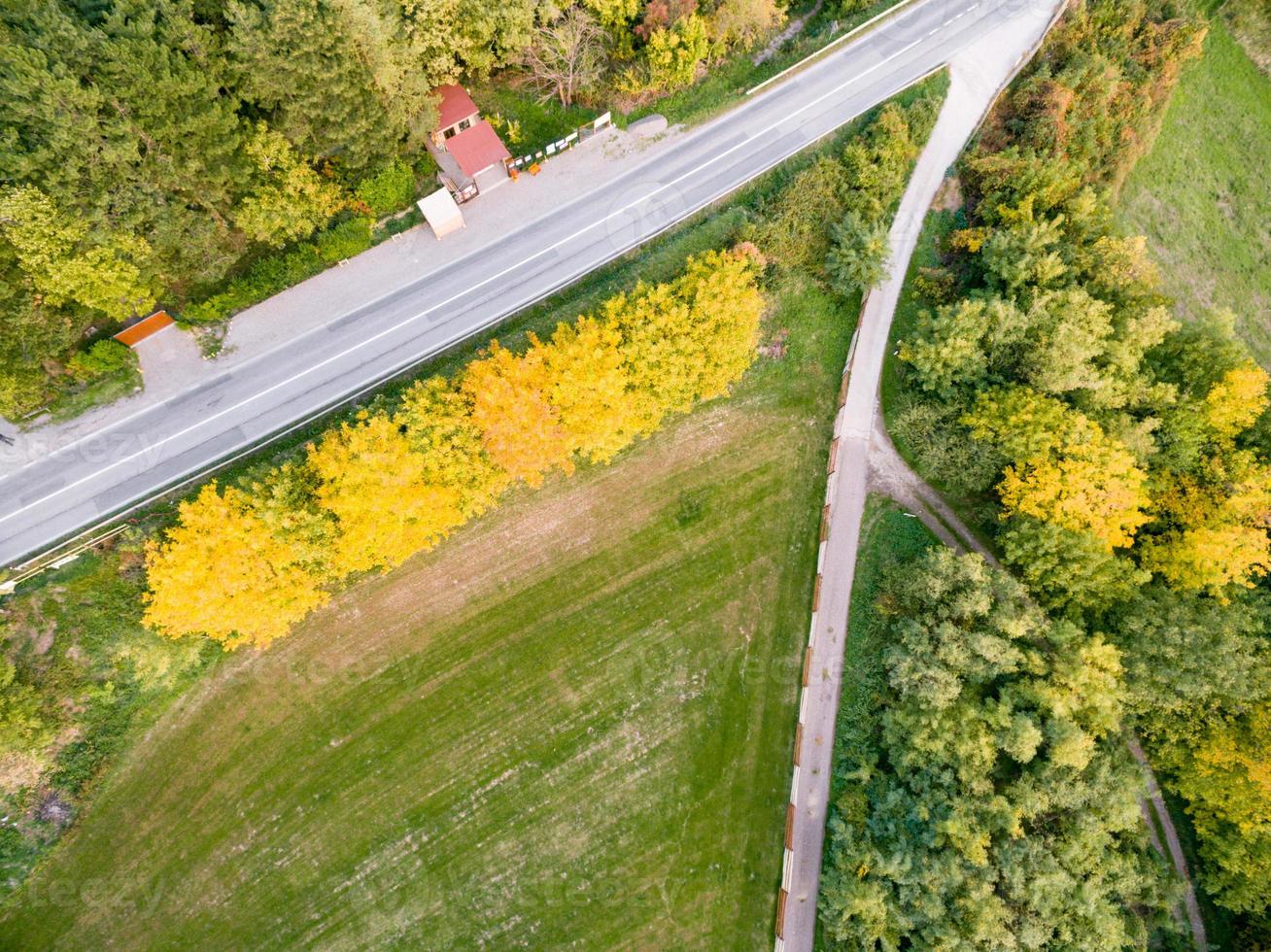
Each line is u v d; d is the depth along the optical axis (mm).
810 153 55219
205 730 45531
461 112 51438
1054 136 55000
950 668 44312
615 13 53688
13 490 43812
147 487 44812
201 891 44031
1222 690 42125
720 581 50375
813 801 47344
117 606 43750
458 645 48062
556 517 49938
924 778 44000
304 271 48781
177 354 47000
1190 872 48000
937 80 58219
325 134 45469
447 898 45438
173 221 41312
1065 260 51469
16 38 35875
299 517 40250
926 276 53219
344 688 46906
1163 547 47156
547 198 52531
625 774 47531
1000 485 47250
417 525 42375
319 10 40906
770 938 46031
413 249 50500
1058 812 43531
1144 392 48000
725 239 51594
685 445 51562
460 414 41656
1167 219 65438
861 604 49688
